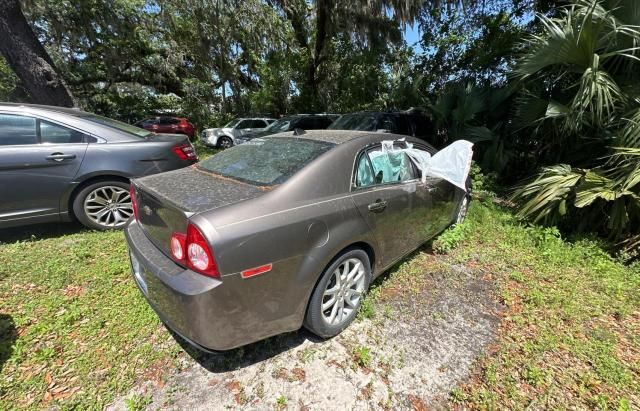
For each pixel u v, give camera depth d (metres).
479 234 4.16
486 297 2.89
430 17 11.24
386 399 1.90
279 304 1.94
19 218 3.48
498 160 6.27
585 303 2.79
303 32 15.32
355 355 2.20
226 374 2.03
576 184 3.96
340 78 15.59
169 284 1.74
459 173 3.45
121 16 12.00
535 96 5.13
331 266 2.22
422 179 3.10
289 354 2.19
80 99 16.64
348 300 2.44
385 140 2.85
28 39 6.53
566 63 4.25
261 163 2.42
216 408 1.82
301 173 2.15
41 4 10.27
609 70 4.28
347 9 12.73
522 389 1.97
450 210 3.79
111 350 2.17
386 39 14.02
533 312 2.67
